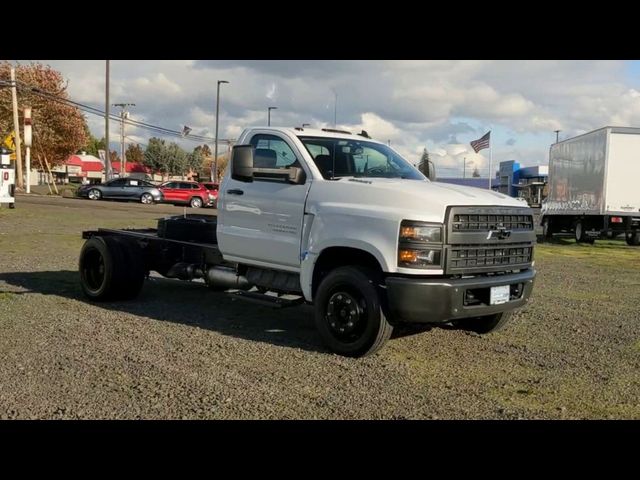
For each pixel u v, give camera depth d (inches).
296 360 228.7
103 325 277.0
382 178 257.8
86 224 803.4
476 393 197.0
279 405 182.5
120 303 332.2
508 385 205.9
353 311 229.0
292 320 299.3
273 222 262.4
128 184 1552.7
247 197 273.9
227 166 293.9
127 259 326.6
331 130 284.8
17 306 309.6
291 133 267.0
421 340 262.8
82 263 337.1
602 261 613.3
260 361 226.5
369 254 227.6
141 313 307.0
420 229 214.5
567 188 927.0
